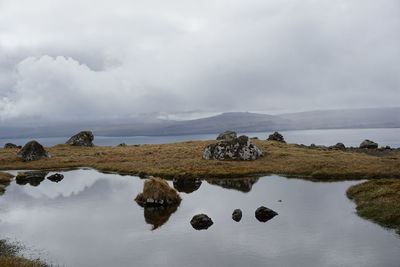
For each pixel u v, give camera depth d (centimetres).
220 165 5775
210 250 2028
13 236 2348
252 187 4012
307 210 2842
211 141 10556
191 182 4409
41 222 2694
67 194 3819
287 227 2403
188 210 3002
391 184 3178
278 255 1916
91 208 3136
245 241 2158
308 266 1759
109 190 4028
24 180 4938
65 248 2103
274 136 11019
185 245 2122
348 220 2502
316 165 5206
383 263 1750
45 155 7706
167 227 2506
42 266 1812
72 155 8312
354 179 4325
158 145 10638
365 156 6488
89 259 1925
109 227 2531
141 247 2105
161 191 3300
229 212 2894
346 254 1881
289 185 4056
